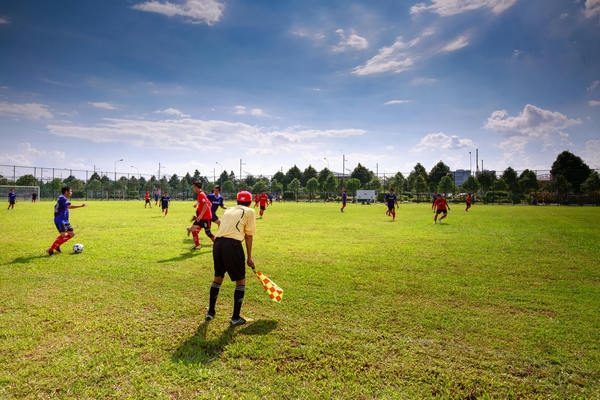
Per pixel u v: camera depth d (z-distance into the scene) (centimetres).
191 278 618
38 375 296
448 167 7862
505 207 4453
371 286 575
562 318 440
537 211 3291
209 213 956
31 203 4312
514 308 477
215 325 408
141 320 419
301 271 678
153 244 1009
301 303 489
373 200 6241
